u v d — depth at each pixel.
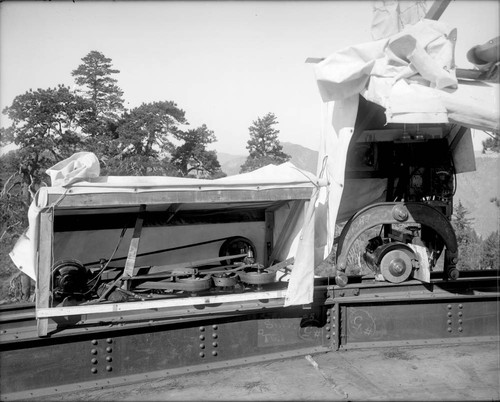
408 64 4.04
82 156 3.89
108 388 3.63
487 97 4.00
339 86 4.06
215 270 4.39
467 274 5.51
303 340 4.34
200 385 3.68
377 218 4.49
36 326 3.71
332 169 4.66
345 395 3.48
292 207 4.68
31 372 3.48
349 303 4.42
